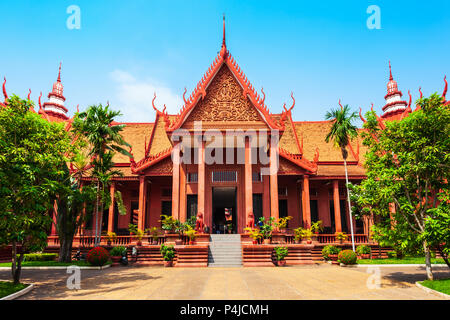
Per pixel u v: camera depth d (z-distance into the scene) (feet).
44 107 126.72
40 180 37.27
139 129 109.29
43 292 34.27
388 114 132.57
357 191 43.57
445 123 35.91
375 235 40.68
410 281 40.78
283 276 45.62
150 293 32.81
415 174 38.17
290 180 92.84
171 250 63.00
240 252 64.23
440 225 32.27
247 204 70.38
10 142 33.71
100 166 67.92
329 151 102.53
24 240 36.47
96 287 37.14
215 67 75.00
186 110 72.59
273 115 106.32
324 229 88.63
